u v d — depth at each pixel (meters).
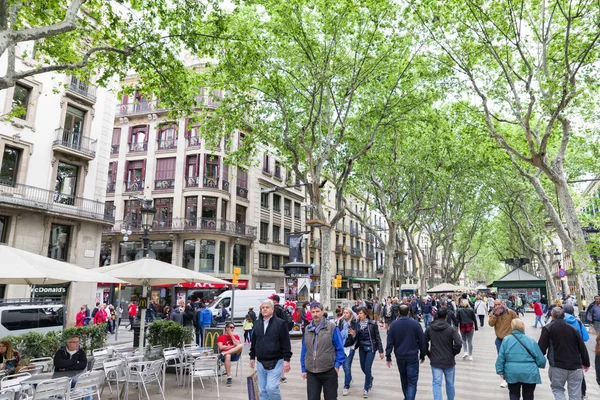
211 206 33.53
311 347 5.73
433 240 36.09
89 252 23.38
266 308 6.05
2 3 6.93
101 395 8.42
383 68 19.05
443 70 15.52
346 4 16.23
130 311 22.47
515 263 44.47
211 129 20.58
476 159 25.31
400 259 61.16
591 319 12.96
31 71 8.22
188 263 32.59
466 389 8.73
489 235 50.06
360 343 8.21
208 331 10.77
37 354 9.89
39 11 10.46
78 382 6.45
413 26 16.64
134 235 33.94
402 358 6.68
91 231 23.61
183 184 33.88
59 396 6.42
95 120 24.34
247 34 15.50
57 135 21.89
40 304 13.57
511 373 5.73
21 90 20.66
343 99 19.78
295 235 20.42
